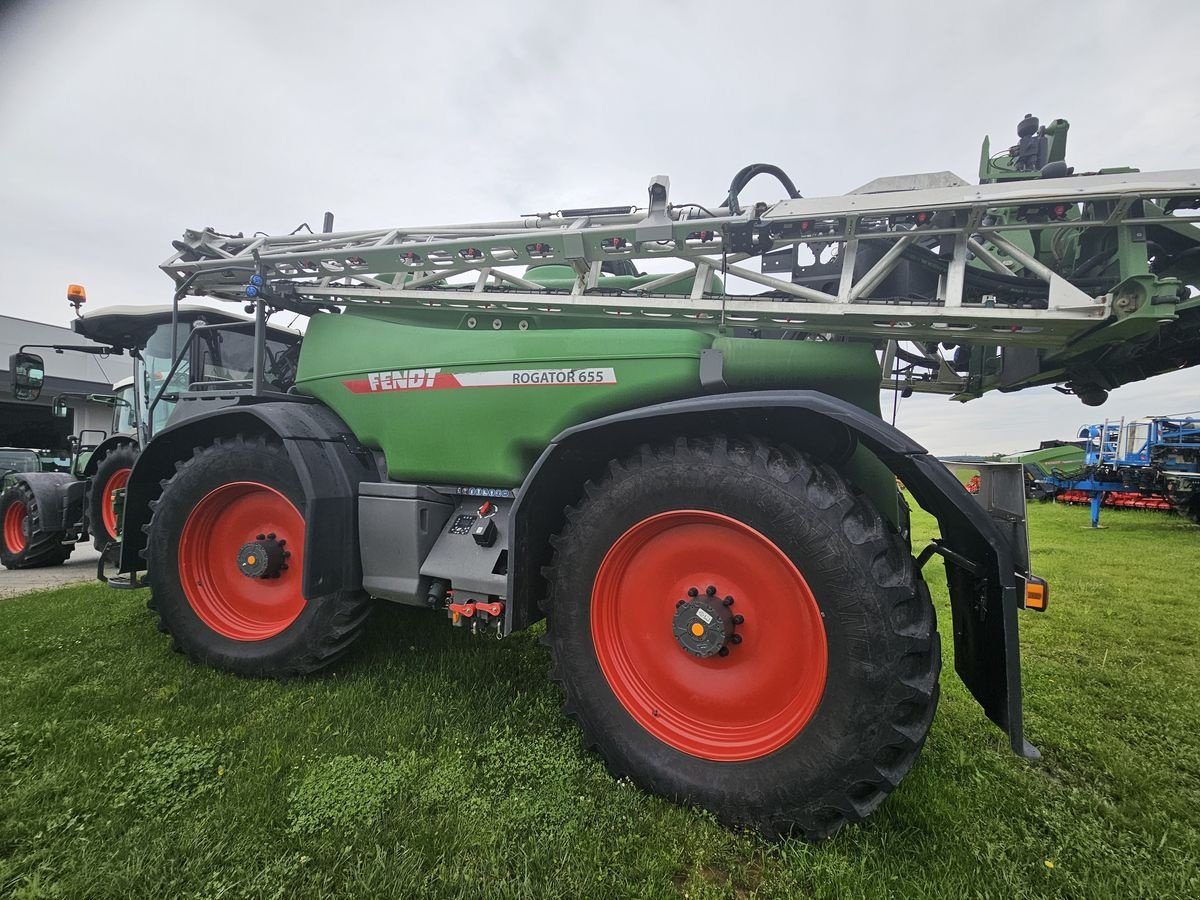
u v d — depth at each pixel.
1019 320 2.07
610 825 1.78
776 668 1.93
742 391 2.27
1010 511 2.10
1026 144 2.93
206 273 3.46
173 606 3.03
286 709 2.48
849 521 1.78
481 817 1.78
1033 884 1.60
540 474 2.23
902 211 2.10
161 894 1.46
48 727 2.25
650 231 2.44
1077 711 2.75
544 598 2.37
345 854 1.59
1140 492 13.49
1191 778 2.19
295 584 2.96
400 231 3.05
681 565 2.10
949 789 2.01
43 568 6.71
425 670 2.93
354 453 2.99
